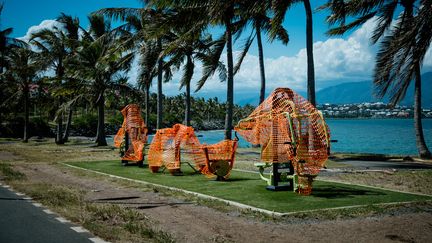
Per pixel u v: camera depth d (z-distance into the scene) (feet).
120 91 110.63
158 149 48.67
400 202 28.40
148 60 86.02
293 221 23.40
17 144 122.83
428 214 25.03
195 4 61.87
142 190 34.91
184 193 32.68
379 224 22.67
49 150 92.22
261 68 90.38
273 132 34.65
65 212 25.75
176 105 415.23
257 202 28.73
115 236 20.21
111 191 34.53
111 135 249.55
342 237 20.29
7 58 144.97
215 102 472.03
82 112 267.59
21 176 44.24
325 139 32.73
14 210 26.63
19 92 138.92
